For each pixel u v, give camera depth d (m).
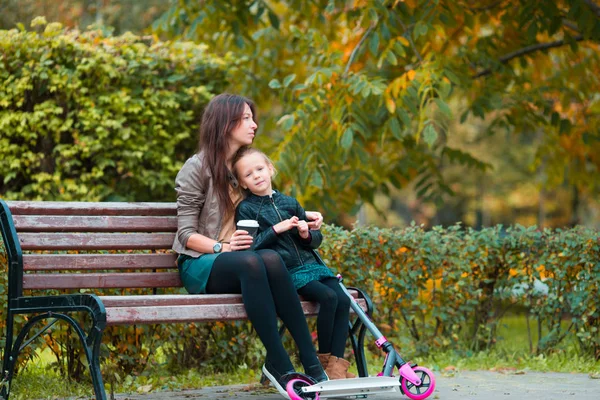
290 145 10.97
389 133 13.20
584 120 15.33
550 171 15.94
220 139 5.66
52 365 6.66
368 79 11.05
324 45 11.51
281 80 13.96
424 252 8.00
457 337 8.27
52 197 10.23
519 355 8.30
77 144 10.12
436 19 11.39
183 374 7.10
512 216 39.25
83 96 10.05
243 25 13.10
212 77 10.98
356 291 5.86
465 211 39.22
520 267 8.21
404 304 8.06
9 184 10.41
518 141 31.95
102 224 5.75
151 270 6.81
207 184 5.63
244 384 6.82
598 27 11.08
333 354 5.34
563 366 7.63
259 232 5.63
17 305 5.18
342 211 13.54
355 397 5.77
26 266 5.38
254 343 7.44
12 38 9.88
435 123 10.11
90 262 5.62
